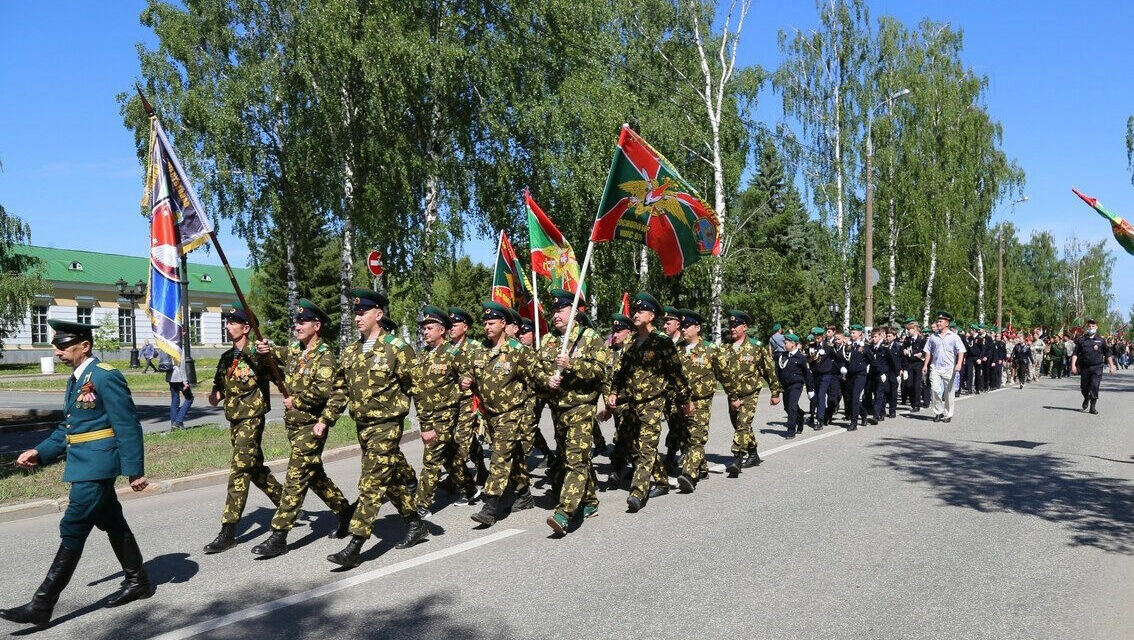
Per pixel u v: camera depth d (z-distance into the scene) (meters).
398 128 19.84
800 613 4.67
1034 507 7.39
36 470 9.53
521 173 20.98
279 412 17.00
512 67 20.12
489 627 4.48
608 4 23.92
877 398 14.16
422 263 20.25
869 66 31.34
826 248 30.70
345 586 5.23
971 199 35.16
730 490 8.20
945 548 6.02
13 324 34.72
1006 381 27.59
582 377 6.57
